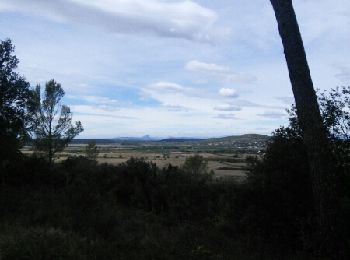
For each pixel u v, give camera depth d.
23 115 18.52
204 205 15.41
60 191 16.62
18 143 19.19
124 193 17.67
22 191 15.95
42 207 12.40
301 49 9.16
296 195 10.06
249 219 10.86
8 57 17.61
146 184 17.36
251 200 10.93
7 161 18.62
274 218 10.35
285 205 10.11
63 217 11.05
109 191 17.61
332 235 8.47
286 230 10.23
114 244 8.77
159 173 19.38
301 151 10.05
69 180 18.95
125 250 8.44
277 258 8.92
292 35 9.16
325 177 8.69
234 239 10.91
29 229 9.16
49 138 27.83
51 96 27.83
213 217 14.45
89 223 10.68
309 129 8.92
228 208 12.82
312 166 8.88
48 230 9.02
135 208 16.06
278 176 10.09
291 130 10.54
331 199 8.59
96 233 9.88
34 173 18.91
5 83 17.16
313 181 8.88
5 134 17.70
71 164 23.28
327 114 9.45
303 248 9.31
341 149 9.07
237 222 12.02
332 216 8.49
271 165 10.48
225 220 12.80
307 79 9.05
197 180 18.06
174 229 12.06
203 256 8.24
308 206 9.87
